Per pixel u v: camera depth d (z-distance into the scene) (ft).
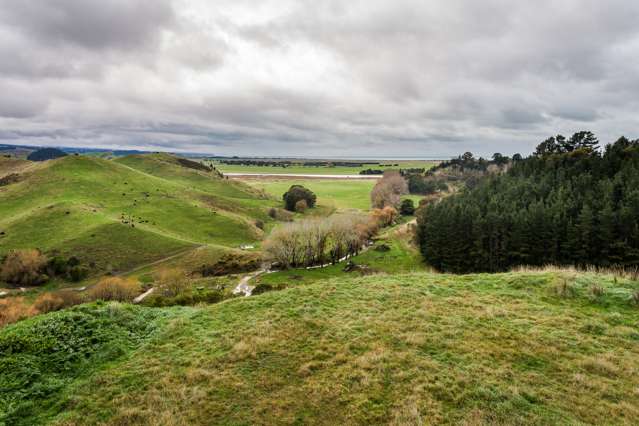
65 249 311.88
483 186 384.27
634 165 273.54
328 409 33.12
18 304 199.52
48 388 38.09
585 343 41.27
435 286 62.34
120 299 219.00
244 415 33.01
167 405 34.88
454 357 39.42
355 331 46.73
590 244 209.26
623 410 30.63
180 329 51.01
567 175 314.35
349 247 329.11
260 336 46.65
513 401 31.83
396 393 34.30
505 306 52.37
